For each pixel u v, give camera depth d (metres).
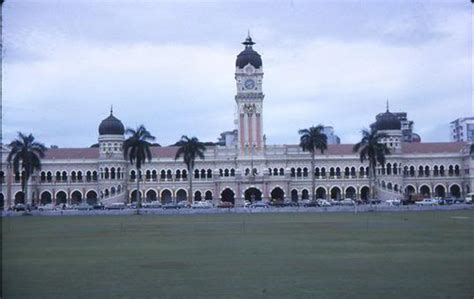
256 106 156.88
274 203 135.38
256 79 156.50
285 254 38.41
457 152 160.25
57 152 159.00
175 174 157.75
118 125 155.50
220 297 25.27
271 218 83.56
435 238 48.59
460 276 29.50
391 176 158.38
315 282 28.25
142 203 146.00
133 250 41.62
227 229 61.00
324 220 76.25
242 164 155.75
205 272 31.38
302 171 157.50
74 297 25.52
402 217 82.12
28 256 38.62
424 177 160.25
